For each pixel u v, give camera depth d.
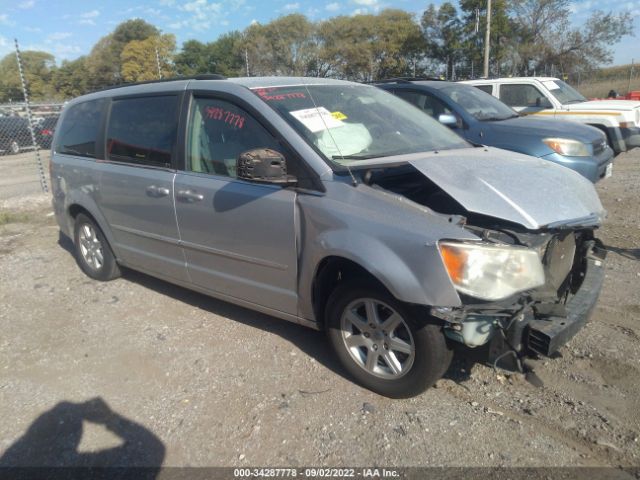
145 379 3.49
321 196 3.18
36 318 4.48
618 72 35.94
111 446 2.87
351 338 3.28
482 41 35.34
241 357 3.70
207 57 52.44
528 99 10.16
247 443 2.85
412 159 3.23
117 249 4.82
